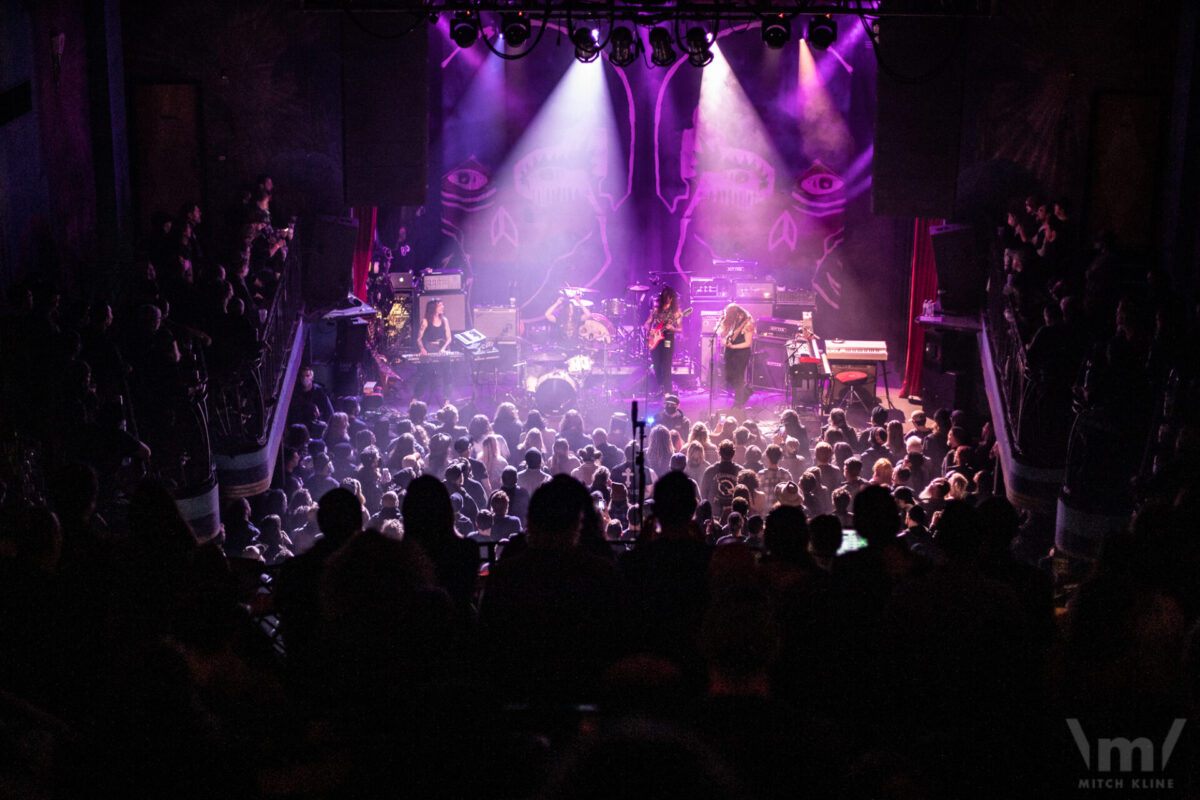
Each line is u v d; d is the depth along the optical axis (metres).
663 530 4.05
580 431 11.75
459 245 19.42
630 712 2.46
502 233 19.48
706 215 19.30
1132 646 3.00
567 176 19.33
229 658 3.01
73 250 11.10
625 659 2.57
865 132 18.47
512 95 18.97
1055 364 10.24
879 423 11.85
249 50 12.89
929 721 3.21
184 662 2.44
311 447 10.70
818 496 9.18
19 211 9.59
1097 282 11.09
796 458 10.81
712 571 3.66
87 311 8.23
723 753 2.27
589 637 3.38
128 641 3.44
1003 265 12.28
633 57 12.31
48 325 7.73
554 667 3.35
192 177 13.05
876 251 18.73
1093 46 12.53
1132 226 12.75
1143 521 3.85
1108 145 12.66
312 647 3.01
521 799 2.40
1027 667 3.16
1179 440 7.76
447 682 2.48
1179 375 8.52
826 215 18.88
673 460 10.12
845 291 19.02
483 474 9.95
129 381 8.77
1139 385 9.12
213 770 2.38
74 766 2.36
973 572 3.29
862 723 3.36
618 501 8.82
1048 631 3.73
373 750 2.49
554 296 19.81
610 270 19.78
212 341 9.78
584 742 1.65
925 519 7.54
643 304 18.47
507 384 17.05
